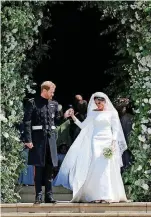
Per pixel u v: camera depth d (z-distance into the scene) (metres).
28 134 25.00
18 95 29.05
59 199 28.75
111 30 31.47
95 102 26.19
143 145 28.33
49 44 36.69
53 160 25.03
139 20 28.89
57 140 29.39
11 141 28.39
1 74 28.52
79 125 26.27
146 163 28.23
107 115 25.98
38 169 25.03
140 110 28.53
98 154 25.39
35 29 29.42
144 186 27.84
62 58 36.91
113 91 31.53
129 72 29.39
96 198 25.02
